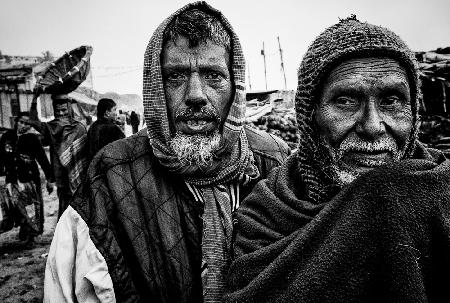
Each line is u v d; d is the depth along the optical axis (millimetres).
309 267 784
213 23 1303
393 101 858
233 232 1246
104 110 4379
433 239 737
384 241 730
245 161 1454
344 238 760
